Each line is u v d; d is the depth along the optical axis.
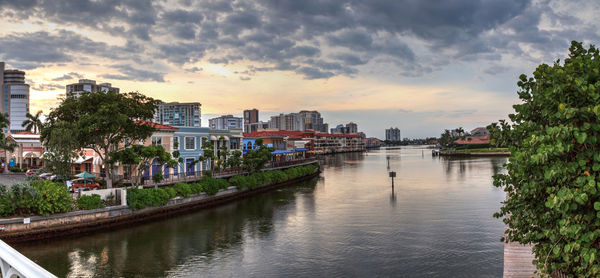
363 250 28.55
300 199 54.34
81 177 50.56
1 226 29.09
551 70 7.93
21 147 73.62
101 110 39.97
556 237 7.59
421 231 33.78
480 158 157.00
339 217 40.78
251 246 30.14
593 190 6.41
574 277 7.99
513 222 9.48
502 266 24.52
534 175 7.86
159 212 41.50
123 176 52.28
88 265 25.67
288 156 112.69
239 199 55.09
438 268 24.42
